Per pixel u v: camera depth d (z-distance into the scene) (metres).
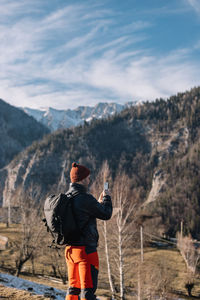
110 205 3.37
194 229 123.75
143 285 29.75
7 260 48.22
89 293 3.08
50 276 41.53
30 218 33.97
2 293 6.48
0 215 88.50
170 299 31.27
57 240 3.18
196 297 44.91
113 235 29.56
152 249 70.12
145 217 96.56
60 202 3.12
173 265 56.97
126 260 44.44
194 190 163.12
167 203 152.62
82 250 3.15
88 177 3.38
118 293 33.59
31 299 6.14
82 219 3.13
